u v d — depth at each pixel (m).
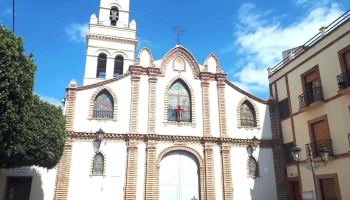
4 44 11.59
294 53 24.91
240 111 25.98
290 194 24.02
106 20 37.81
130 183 21.53
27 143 16.16
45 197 20.19
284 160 25.03
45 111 17.61
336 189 19.22
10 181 20.62
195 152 23.72
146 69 24.78
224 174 23.42
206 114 24.80
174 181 22.88
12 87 11.80
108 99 23.64
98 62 36.62
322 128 21.14
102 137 22.11
